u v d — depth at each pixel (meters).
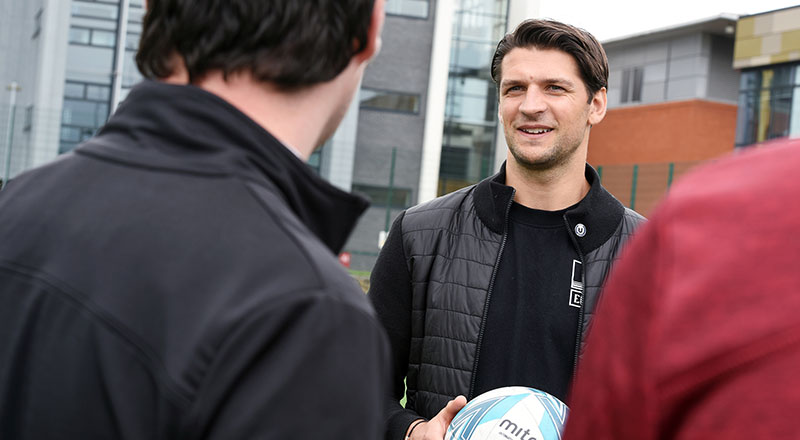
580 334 1.95
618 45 28.11
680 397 0.56
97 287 0.73
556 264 2.01
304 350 0.67
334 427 0.67
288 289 0.69
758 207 0.56
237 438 0.65
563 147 2.00
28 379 0.74
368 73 17.66
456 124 18.11
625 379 0.60
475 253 2.03
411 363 2.09
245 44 0.79
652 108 26.80
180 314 0.70
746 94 22.78
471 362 1.96
